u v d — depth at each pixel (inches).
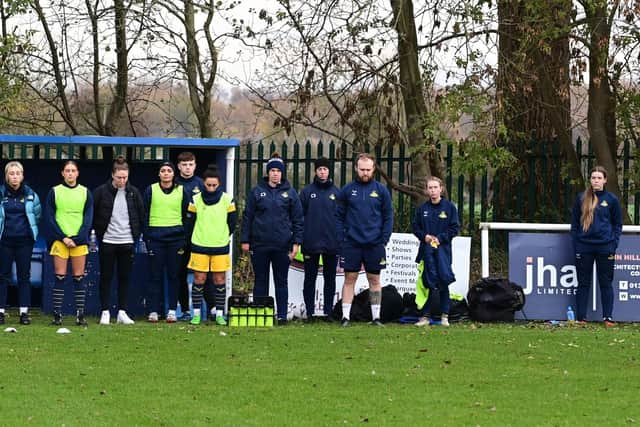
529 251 1582.2
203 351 1178.6
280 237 1451.8
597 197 1521.9
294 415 869.8
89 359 1114.7
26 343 1219.2
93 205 1435.8
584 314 1551.4
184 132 2290.8
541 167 1925.4
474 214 1932.8
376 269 1459.2
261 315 1435.8
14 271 1616.6
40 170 1701.5
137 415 862.5
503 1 1769.2
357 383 1006.4
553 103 1910.7
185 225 1471.5
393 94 1925.4
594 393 976.9
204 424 834.8
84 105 2288.4
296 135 1973.4
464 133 1753.2
